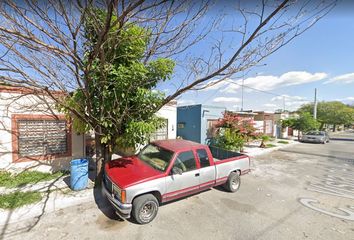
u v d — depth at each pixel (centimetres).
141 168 456
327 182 730
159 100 532
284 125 2469
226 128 1277
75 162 554
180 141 573
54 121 709
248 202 528
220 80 441
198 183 493
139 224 396
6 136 621
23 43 328
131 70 452
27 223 386
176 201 514
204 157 519
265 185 677
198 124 1394
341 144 2066
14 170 635
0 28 289
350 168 964
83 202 481
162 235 363
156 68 478
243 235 376
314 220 444
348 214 477
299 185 690
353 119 3875
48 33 353
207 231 384
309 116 2344
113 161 508
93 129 511
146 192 400
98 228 378
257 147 1559
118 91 469
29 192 509
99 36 357
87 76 420
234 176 590
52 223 389
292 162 1080
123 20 341
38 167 678
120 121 484
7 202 451
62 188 547
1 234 348
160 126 576
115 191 400
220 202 520
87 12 341
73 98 474
